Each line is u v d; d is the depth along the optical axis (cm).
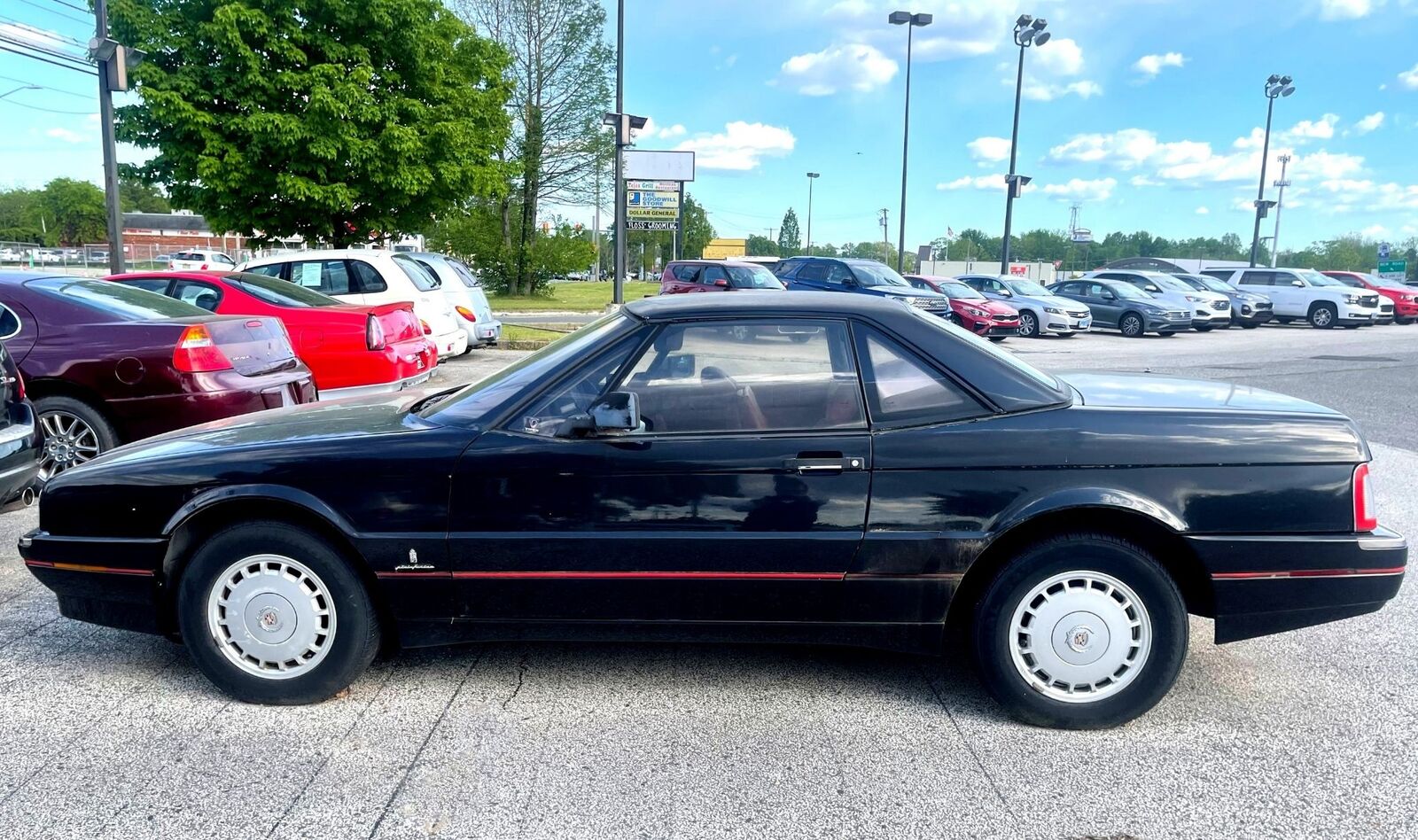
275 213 2030
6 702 353
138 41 1845
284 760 311
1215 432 324
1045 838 269
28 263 4944
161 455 352
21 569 507
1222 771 307
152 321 629
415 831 271
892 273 2178
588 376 341
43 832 269
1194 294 2461
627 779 300
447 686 369
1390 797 291
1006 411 329
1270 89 3666
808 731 333
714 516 327
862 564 327
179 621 348
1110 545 321
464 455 330
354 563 342
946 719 342
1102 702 329
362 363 877
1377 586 323
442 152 2138
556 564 331
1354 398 1171
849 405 331
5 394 486
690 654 401
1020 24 2920
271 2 1884
